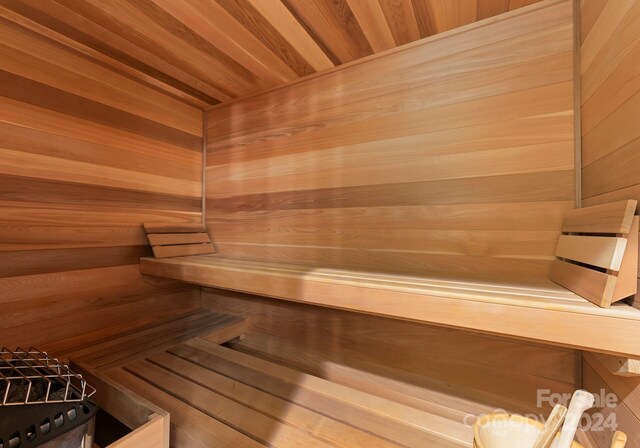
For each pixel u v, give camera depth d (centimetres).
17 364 76
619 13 68
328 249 132
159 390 95
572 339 58
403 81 118
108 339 127
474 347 105
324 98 135
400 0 95
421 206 113
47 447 54
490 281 88
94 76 123
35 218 106
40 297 108
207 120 172
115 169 130
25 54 103
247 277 104
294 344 141
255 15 100
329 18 102
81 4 94
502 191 101
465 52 107
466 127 107
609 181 73
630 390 62
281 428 80
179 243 151
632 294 57
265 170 150
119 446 63
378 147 122
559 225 93
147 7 96
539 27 96
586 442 81
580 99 90
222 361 113
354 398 93
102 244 126
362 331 124
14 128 101
